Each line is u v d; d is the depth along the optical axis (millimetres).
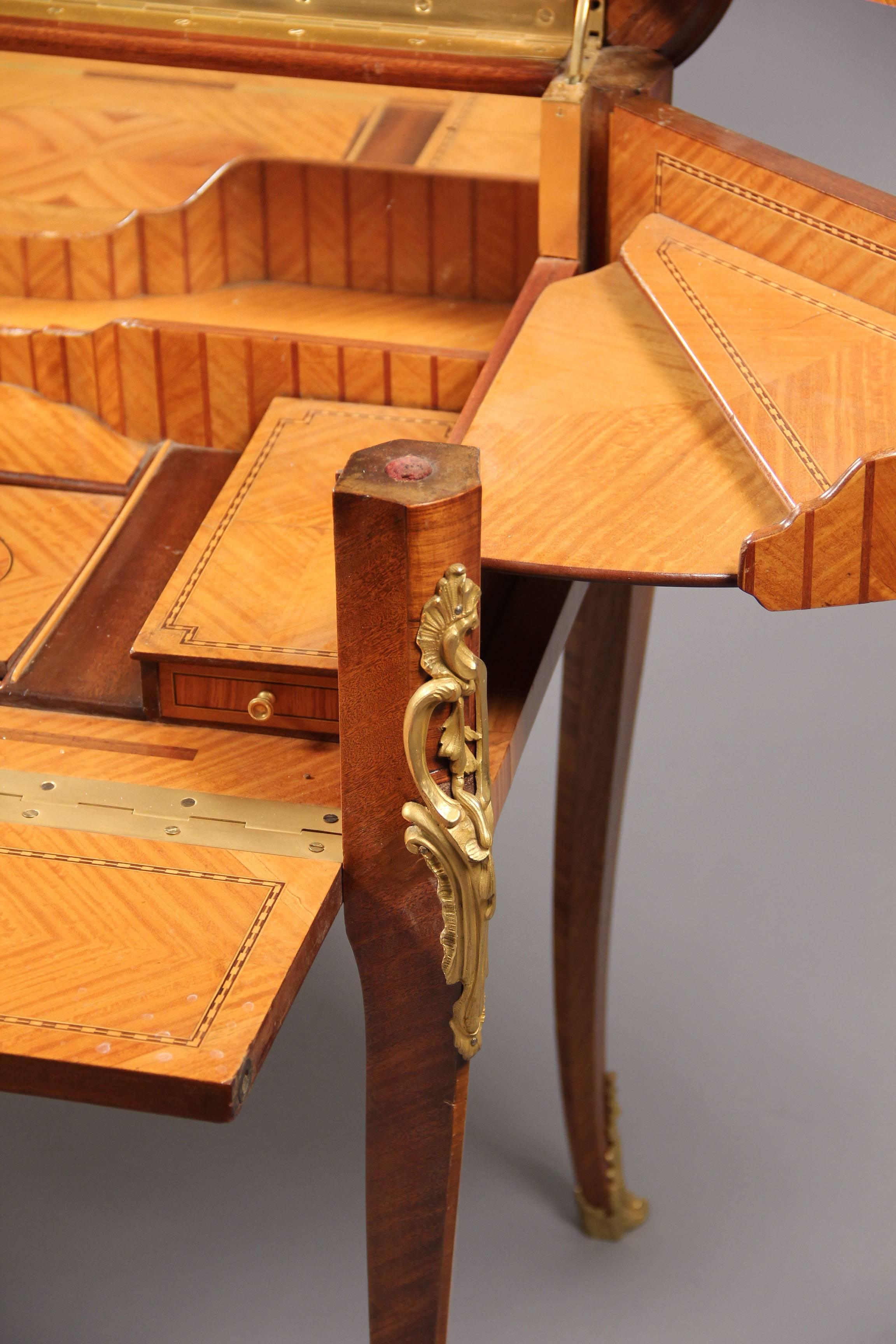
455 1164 1012
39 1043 774
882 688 2430
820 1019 2107
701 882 2225
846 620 2516
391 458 808
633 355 1061
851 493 826
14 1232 1840
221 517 1119
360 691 838
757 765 2340
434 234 1338
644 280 1105
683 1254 1922
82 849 900
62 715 1019
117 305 1333
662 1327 1849
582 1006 1794
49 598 1107
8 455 1252
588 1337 1838
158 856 896
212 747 993
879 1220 1933
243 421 1277
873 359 1013
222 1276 1805
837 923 2186
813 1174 1980
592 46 1243
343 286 1377
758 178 1112
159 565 1136
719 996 2129
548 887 2248
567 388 1026
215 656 980
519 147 1382
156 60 1277
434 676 815
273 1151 1955
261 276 1390
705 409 1000
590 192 1202
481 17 1243
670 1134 2021
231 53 1257
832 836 2266
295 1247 1839
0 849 897
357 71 1242
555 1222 1969
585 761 1698
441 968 919
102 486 1232
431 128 1435
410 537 775
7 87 1588
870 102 2088
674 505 919
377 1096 987
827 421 955
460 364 1228
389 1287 1079
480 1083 2098
